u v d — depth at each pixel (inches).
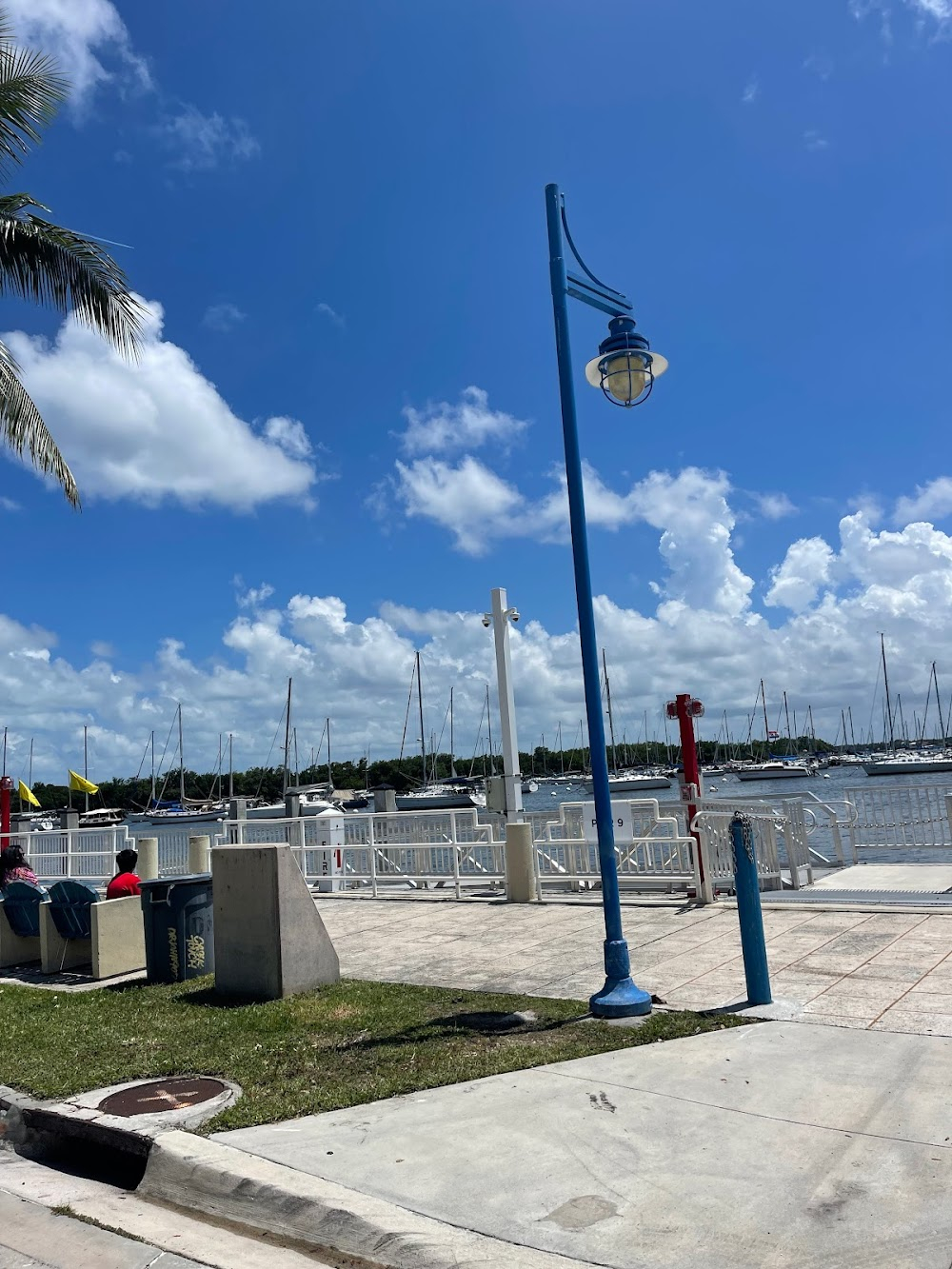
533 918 460.4
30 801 1002.7
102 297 591.2
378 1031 280.1
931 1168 167.6
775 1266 142.5
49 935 429.4
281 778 3693.4
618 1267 145.5
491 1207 166.9
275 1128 209.8
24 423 561.6
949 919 370.9
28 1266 167.2
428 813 573.0
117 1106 230.7
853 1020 256.4
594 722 296.2
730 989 300.4
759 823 496.7
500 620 625.6
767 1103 202.2
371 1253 159.2
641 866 532.1
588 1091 218.1
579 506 305.6
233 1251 167.6
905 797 577.9
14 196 571.8
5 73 542.3
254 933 340.8
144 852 681.6
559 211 318.7
